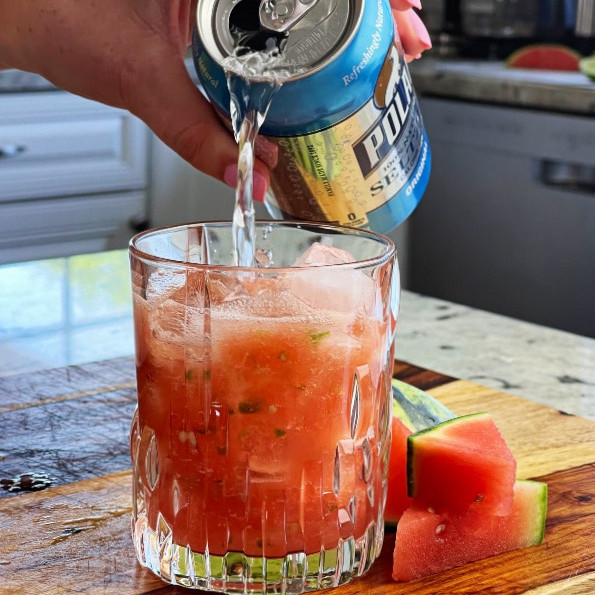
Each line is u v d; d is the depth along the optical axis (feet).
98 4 2.66
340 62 2.22
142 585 2.09
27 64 2.89
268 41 2.26
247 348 1.94
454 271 7.65
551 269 6.97
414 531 2.11
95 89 2.75
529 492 2.23
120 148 7.06
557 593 2.06
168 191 7.34
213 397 1.97
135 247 2.11
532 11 8.14
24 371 3.34
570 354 3.62
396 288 2.20
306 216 2.56
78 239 7.08
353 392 2.03
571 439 2.86
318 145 2.36
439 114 7.45
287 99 2.25
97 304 4.00
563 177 6.80
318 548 2.05
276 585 2.04
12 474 2.60
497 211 7.23
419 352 3.59
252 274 1.92
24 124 6.61
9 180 6.65
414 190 2.65
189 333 1.97
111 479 2.58
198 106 2.60
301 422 1.97
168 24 2.65
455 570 2.16
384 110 2.40
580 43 7.99
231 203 7.69
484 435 2.27
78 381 3.26
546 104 6.77
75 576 2.11
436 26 8.46
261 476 1.99
